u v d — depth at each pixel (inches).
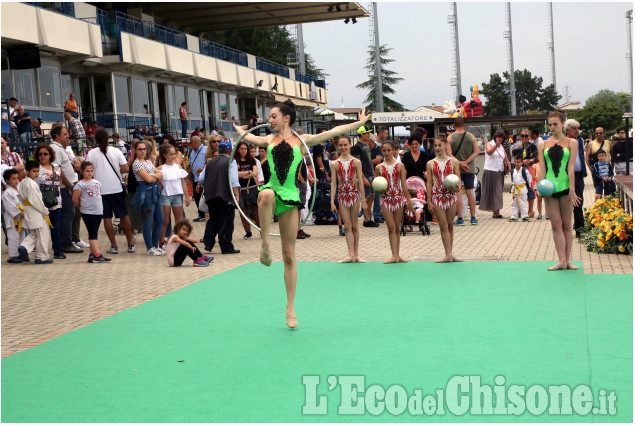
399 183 424.2
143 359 237.1
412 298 323.0
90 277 412.5
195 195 714.2
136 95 1306.6
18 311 325.4
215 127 1583.4
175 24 1881.2
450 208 418.3
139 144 498.9
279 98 1983.3
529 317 277.3
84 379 217.8
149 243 505.7
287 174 274.4
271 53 2854.3
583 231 500.1
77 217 544.7
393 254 430.0
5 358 243.1
